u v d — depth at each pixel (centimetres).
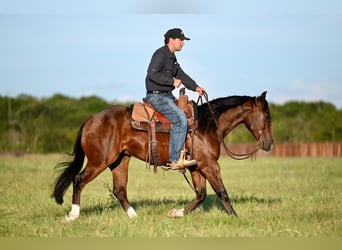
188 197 1844
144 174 3177
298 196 1859
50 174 2808
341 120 8162
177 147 1293
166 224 1252
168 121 1313
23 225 1261
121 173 1393
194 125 1313
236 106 1369
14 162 3969
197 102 1388
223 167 3788
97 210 1488
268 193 2002
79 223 1272
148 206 1541
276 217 1329
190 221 1283
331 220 1308
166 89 1316
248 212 1418
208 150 1318
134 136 1328
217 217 1304
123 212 1420
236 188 2244
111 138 1335
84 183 1343
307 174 3027
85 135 1343
